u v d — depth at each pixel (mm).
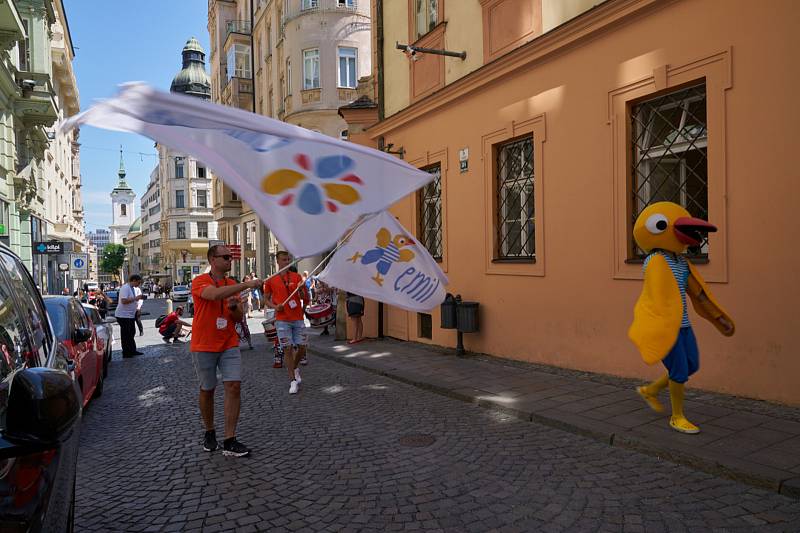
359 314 11461
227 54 38656
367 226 4816
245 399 7113
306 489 4109
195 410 6703
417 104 10469
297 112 26641
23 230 23859
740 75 5445
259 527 3533
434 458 4656
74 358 5609
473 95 9219
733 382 5605
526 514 3557
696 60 5824
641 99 6531
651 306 4566
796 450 4172
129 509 3879
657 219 4594
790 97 5082
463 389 6793
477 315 9086
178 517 3719
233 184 2908
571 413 5496
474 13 9242
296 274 7605
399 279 5000
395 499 3871
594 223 7047
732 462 3992
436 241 10758
